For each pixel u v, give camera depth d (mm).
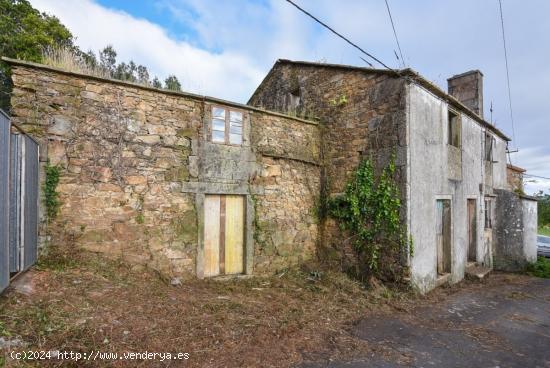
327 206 7160
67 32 11586
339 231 6922
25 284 3598
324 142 7395
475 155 8727
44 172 4293
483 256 8852
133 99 5008
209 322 3693
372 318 4656
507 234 9500
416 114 6172
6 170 2967
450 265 7125
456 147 7844
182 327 3463
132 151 4965
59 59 5105
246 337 3494
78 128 4566
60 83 4473
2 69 10039
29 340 2678
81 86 4613
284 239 6695
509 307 5578
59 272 4105
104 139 4754
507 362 3469
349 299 5324
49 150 4359
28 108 4254
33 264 4047
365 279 6273
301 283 6090
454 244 7293
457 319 4852
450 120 8016
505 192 9672
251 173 6234
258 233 6316
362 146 6641
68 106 4508
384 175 6164
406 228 5793
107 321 3246
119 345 2883
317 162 7352
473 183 8500
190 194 5496
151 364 2734
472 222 8617
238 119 6129
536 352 3762
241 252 6188
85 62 5555
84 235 4547
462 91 10109
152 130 5152
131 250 4887
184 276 5355
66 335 2842
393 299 5500
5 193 2941
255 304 4645
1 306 3037
